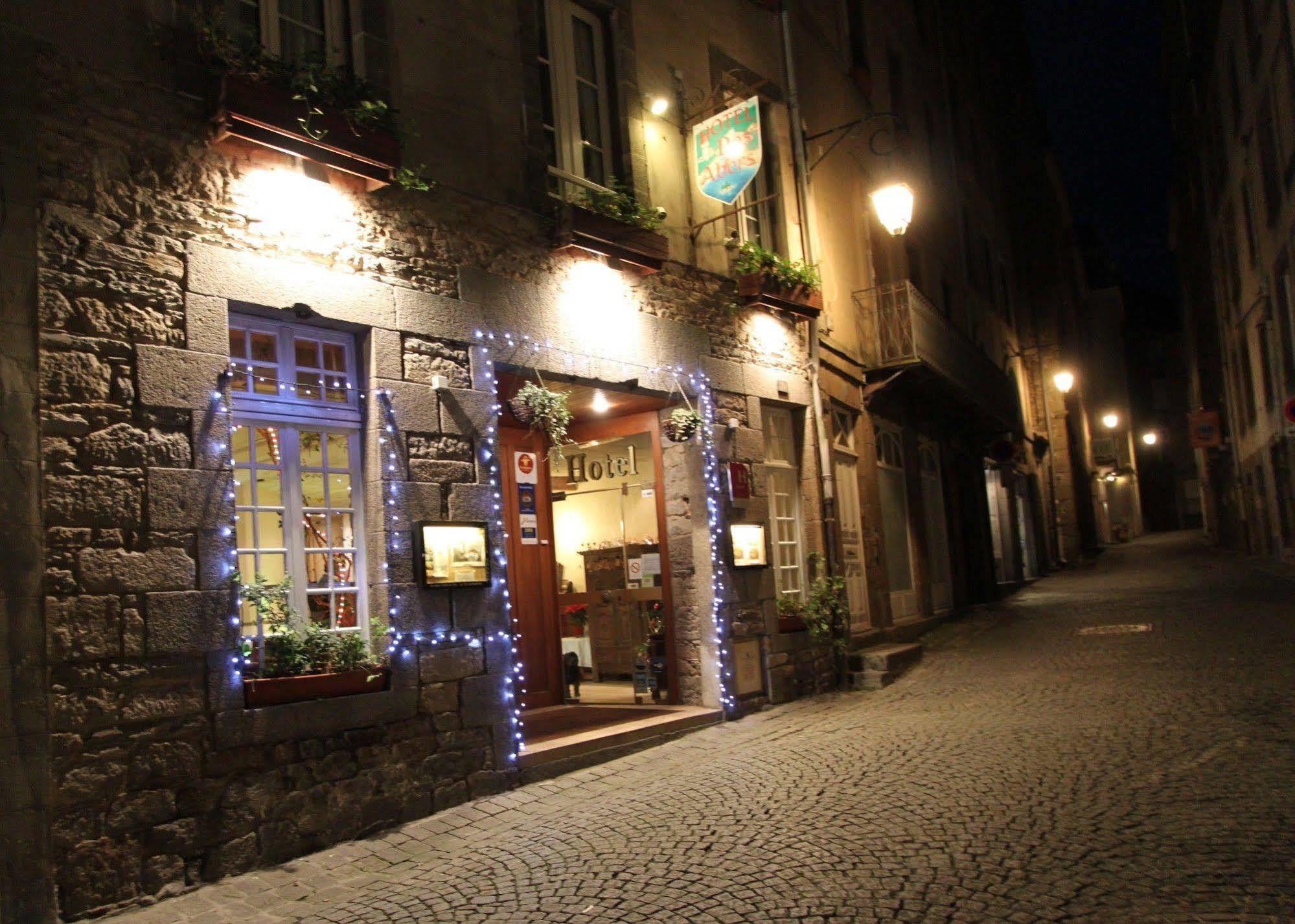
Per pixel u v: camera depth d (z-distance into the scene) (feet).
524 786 22.07
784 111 37.58
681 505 29.96
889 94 51.98
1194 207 94.79
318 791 18.17
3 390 15.01
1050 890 13.91
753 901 14.26
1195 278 102.53
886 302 43.57
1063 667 32.73
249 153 18.65
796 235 36.55
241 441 19.07
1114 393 153.58
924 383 47.85
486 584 21.97
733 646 29.43
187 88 17.84
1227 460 92.43
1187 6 76.02
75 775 15.05
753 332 33.04
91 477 15.88
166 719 16.25
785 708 30.25
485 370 22.93
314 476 20.16
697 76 32.63
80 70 16.51
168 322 17.20
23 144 15.67
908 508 47.29
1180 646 34.55
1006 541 72.64
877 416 44.37
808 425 35.29
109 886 15.19
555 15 27.78
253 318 19.36
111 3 17.01
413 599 20.57
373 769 19.19
